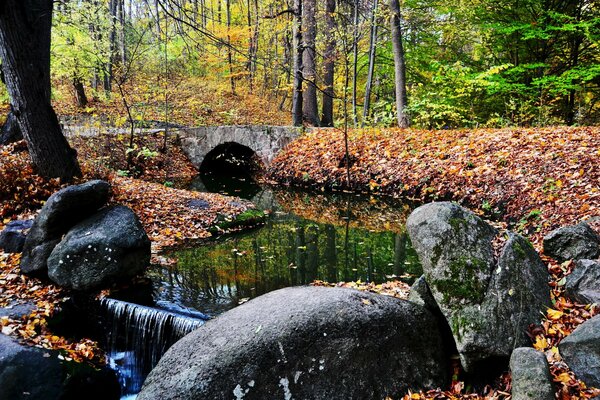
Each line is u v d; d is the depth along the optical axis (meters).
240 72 19.56
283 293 3.67
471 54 13.75
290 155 13.10
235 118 19.20
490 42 11.24
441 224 3.61
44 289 5.31
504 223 7.24
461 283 3.40
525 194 7.47
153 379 3.12
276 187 12.40
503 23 10.09
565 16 9.07
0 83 10.69
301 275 6.19
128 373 4.67
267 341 3.12
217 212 8.70
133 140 14.12
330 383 3.08
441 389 3.31
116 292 5.41
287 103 23.66
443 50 13.43
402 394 3.19
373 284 5.80
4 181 7.12
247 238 7.88
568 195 6.65
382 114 12.82
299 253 7.08
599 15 10.42
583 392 2.81
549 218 6.36
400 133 11.83
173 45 13.09
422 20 13.25
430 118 12.73
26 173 7.32
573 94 11.73
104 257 5.27
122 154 13.41
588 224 4.69
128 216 5.70
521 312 3.37
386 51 15.43
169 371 3.12
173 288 5.68
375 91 19.72
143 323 4.78
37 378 3.98
